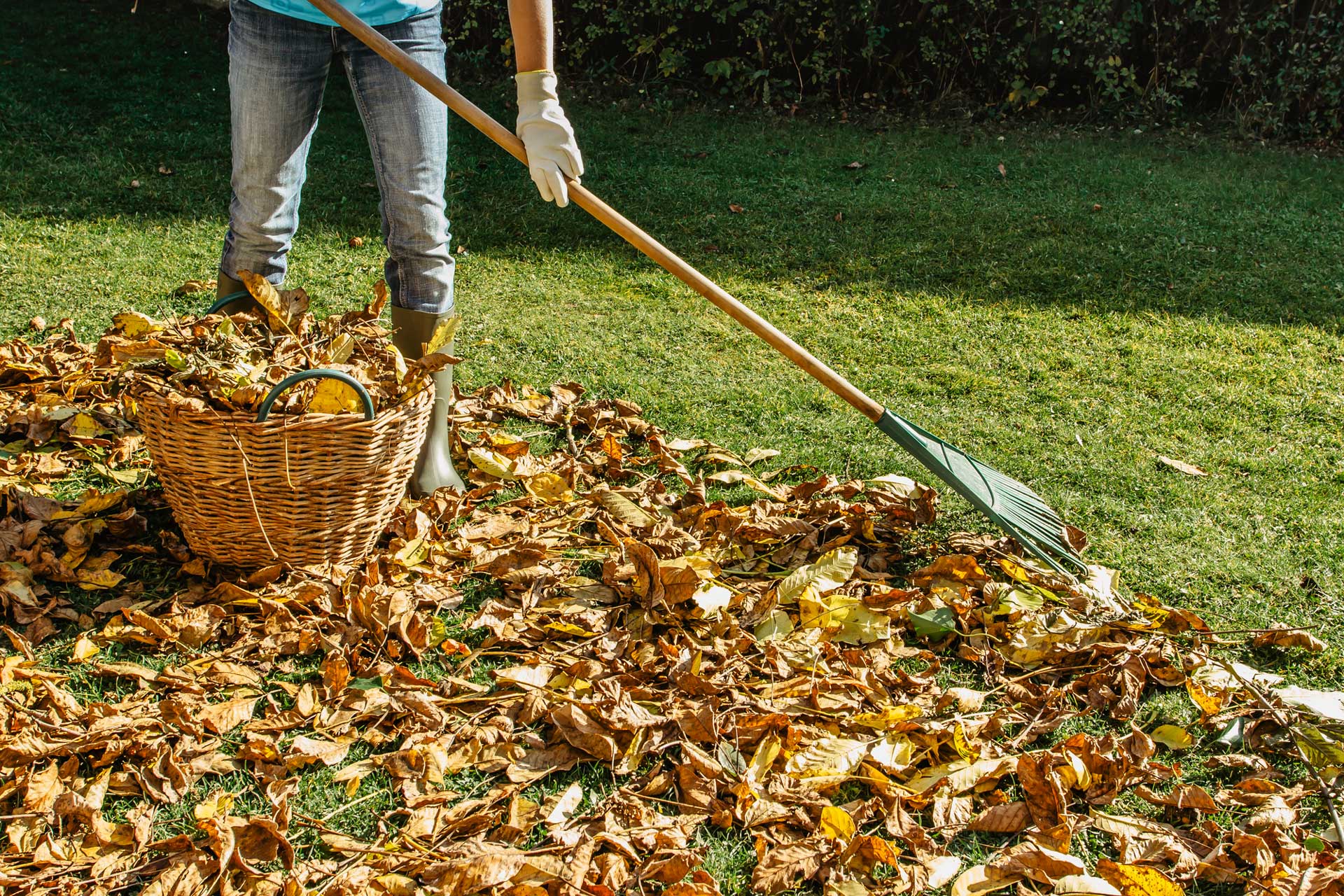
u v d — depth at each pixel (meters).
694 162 6.58
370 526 2.76
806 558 2.94
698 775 2.13
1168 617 2.66
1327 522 3.15
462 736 2.23
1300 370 4.19
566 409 3.67
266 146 2.91
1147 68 7.91
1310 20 7.41
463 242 5.18
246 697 2.29
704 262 5.12
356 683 2.38
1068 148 7.14
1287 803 2.16
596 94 7.84
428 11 2.96
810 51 7.92
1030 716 2.39
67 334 3.89
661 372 3.99
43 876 1.85
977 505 2.86
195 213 5.26
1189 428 3.73
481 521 3.00
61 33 7.90
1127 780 2.19
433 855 1.91
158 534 2.88
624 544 2.84
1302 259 5.36
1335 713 2.36
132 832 1.95
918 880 1.94
